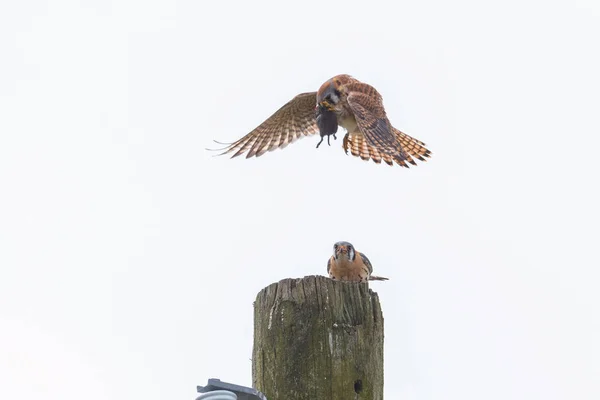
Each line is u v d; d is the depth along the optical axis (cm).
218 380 933
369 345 1106
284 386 1085
